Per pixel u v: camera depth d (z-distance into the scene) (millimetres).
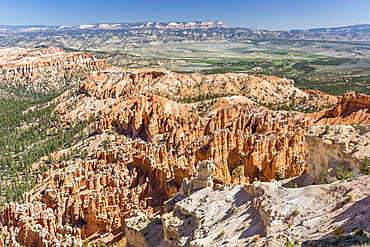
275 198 53094
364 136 74312
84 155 163125
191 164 113812
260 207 52562
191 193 67375
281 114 156625
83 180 103250
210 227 55438
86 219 94938
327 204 47438
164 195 100250
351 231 39906
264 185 57031
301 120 139125
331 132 78188
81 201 96312
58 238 82125
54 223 87375
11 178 146625
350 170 70812
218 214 57719
